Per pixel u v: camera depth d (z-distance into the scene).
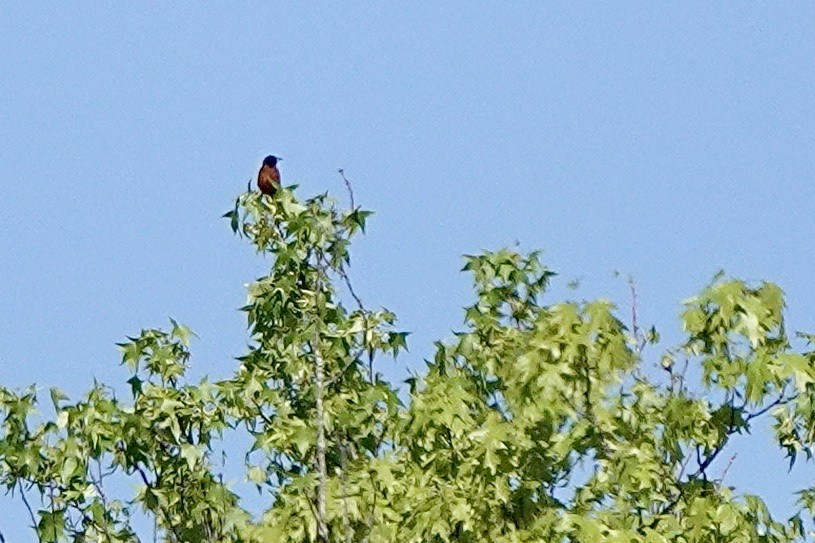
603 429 16.36
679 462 16.34
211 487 17.78
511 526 16.39
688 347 16.30
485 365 17.92
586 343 16.23
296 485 17.03
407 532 16.23
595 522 15.21
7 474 17.89
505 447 16.47
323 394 17.92
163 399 18.00
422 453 17.11
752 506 15.81
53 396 18.05
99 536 17.81
